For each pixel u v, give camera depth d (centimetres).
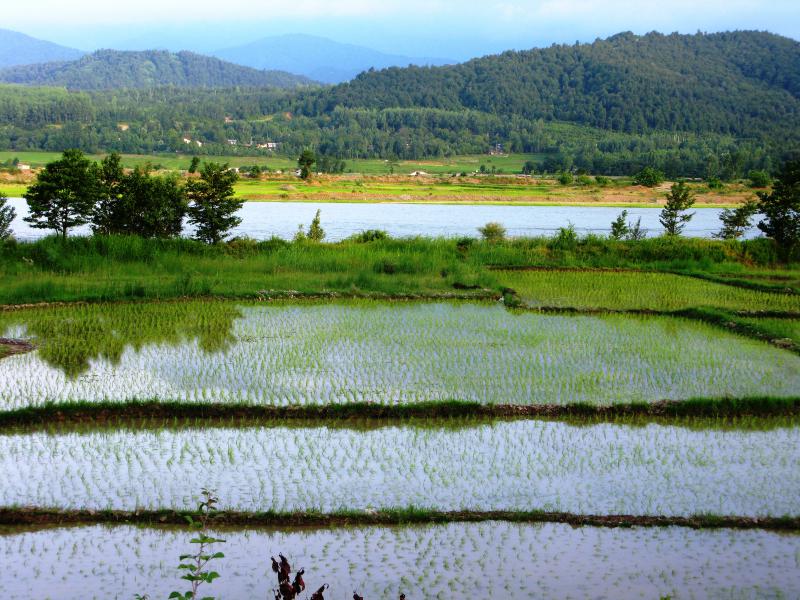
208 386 1263
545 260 2814
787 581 746
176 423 1121
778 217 3102
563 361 1470
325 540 802
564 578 737
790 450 1077
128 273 2253
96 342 1544
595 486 943
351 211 6406
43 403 1161
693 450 1069
